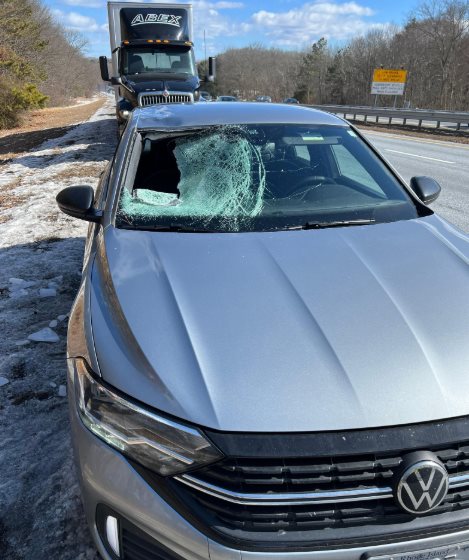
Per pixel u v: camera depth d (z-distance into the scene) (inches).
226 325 68.7
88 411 65.0
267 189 110.0
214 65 527.8
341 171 117.0
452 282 79.1
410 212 104.9
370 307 72.2
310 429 57.4
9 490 92.4
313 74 3085.6
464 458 58.9
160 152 118.9
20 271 195.9
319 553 55.7
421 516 57.8
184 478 58.6
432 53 2247.8
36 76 1472.7
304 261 83.7
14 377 127.1
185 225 97.3
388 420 58.3
